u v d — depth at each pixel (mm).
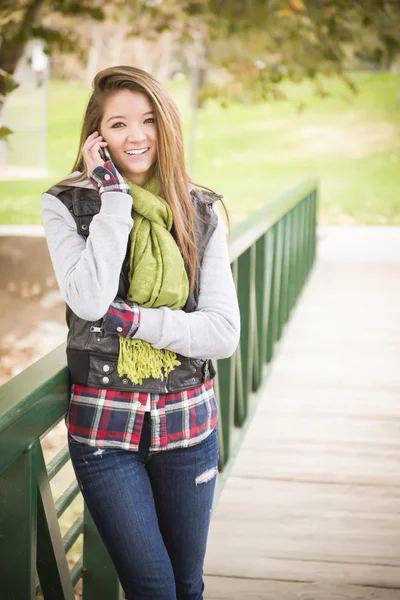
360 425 5531
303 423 5535
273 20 9469
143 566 2260
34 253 13016
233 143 24266
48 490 2273
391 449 5098
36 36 8680
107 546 2322
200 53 13688
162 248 2279
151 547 2268
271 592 3498
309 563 3732
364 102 25234
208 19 9516
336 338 8008
